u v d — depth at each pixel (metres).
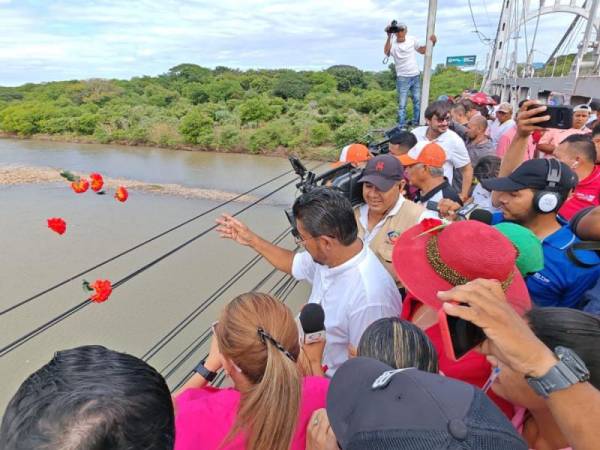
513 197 2.21
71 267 13.17
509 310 1.03
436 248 1.69
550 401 0.97
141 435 0.88
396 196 2.88
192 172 25.45
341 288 2.21
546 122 2.52
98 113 40.88
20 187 23.28
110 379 0.90
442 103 4.74
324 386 1.62
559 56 15.18
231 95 45.69
